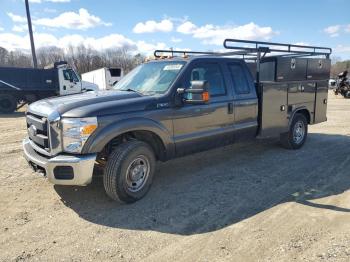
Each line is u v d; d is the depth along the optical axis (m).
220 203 4.56
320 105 8.01
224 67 5.81
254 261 3.19
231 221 4.02
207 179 5.52
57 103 4.53
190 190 5.04
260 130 6.41
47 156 4.38
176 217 4.16
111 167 4.34
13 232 3.80
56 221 4.07
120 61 57.81
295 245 3.44
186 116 5.10
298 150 7.40
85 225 3.97
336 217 4.05
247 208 4.39
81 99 4.55
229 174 5.77
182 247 3.47
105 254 3.36
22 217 4.17
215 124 5.55
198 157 6.83
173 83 4.98
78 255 3.35
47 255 3.35
